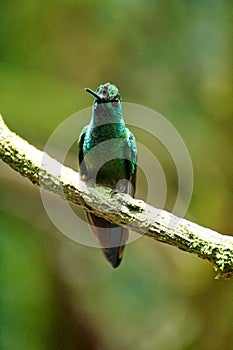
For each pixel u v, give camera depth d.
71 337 12.12
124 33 13.09
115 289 12.35
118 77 13.13
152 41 13.14
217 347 12.19
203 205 12.80
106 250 7.08
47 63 13.08
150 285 12.42
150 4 13.03
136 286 12.38
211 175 12.88
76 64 13.14
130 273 12.42
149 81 13.10
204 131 12.95
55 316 12.12
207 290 12.41
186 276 12.52
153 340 12.18
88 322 12.18
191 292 12.46
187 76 13.10
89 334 12.14
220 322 12.29
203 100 13.05
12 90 12.78
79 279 12.35
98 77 13.14
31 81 12.93
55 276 12.31
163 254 12.56
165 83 13.10
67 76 13.13
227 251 5.99
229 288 12.37
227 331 12.21
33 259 12.26
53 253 12.38
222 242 6.04
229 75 12.99
